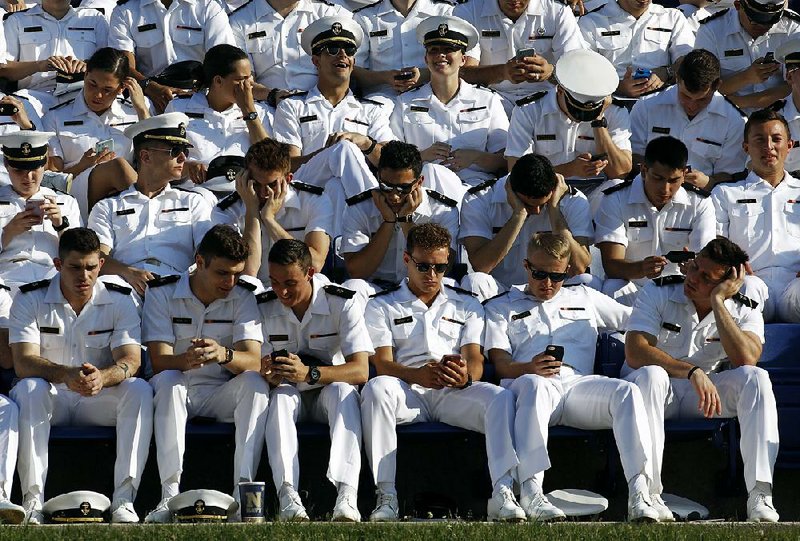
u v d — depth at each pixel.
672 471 33.38
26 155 36.97
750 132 39.03
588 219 37.41
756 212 38.41
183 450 30.41
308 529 25.97
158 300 32.31
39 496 29.81
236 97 40.81
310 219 36.91
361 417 31.00
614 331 34.50
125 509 29.56
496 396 30.80
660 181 37.06
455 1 46.22
